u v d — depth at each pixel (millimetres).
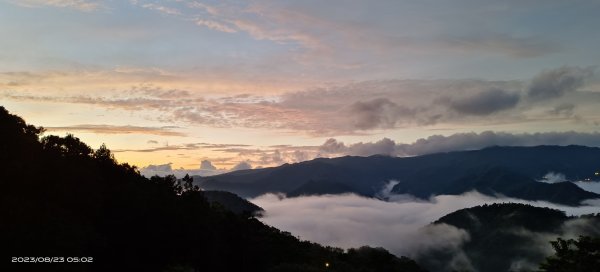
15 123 43188
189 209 51031
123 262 38219
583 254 31500
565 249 32562
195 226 48469
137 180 52688
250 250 56625
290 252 68812
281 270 55000
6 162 36469
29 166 37906
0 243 27703
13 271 27250
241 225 59906
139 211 42188
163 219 44000
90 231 34406
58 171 40531
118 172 52156
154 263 40781
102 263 36406
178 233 44781
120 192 43625
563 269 31531
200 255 47594
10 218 30375
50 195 38062
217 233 54094
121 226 40562
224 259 53094
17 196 33531
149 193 46000
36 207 33250
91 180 43688
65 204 38500
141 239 40906
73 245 30906
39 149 42906
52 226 31328
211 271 49281
